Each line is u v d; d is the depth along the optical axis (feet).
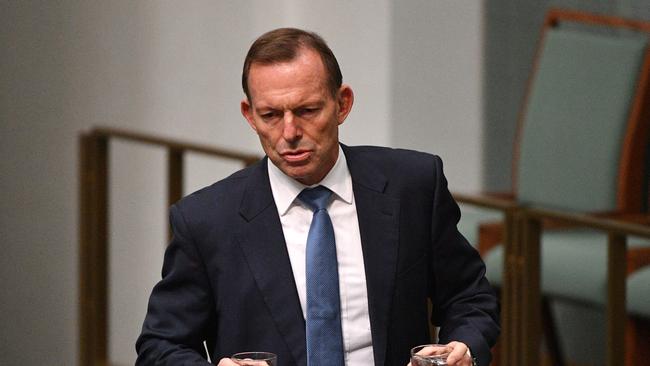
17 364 82.53
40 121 80.79
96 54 79.41
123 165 79.46
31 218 81.35
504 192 73.51
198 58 77.51
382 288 29.63
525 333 52.26
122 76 78.95
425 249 30.66
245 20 76.38
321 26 73.51
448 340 30.17
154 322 29.91
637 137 62.23
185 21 77.71
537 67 66.49
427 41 71.20
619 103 62.18
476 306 30.86
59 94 80.28
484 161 73.10
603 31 70.28
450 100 71.97
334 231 29.94
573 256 56.65
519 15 73.10
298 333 29.22
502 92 73.20
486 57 72.79
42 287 81.35
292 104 27.53
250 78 27.94
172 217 30.32
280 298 29.40
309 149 27.89
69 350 80.89
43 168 80.74
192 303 29.96
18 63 81.15
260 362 26.71
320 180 30.07
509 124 73.46
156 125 78.43
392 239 30.07
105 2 79.15
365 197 30.32
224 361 27.12
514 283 52.95
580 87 63.87
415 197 30.68
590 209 62.85
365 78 71.46
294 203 30.07
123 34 78.89
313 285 29.14
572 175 63.72
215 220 29.94
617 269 50.42
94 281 67.77
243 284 29.58
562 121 64.49
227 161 77.00
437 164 31.35
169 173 65.21
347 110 29.66
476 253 31.73
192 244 29.94
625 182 62.03
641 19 69.51
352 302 29.53
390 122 70.49
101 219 67.82
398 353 29.73
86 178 67.92
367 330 29.45
